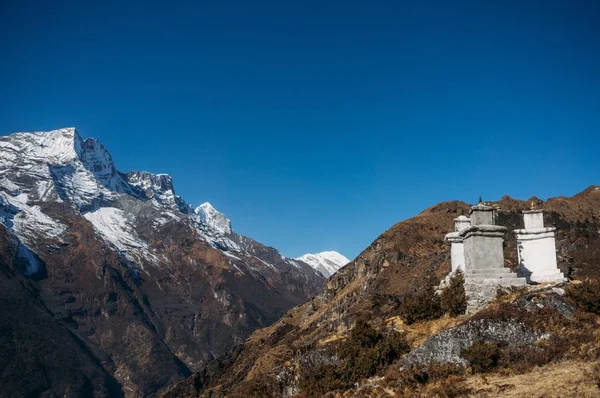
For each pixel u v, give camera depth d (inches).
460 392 1152.2
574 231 2827.3
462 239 1659.7
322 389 1433.3
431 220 3417.8
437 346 1325.0
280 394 1612.9
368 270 3105.3
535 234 1605.6
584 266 2222.0
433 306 1520.7
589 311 1332.4
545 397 1034.7
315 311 3334.2
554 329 1285.7
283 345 2549.2
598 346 1202.0
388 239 3228.3
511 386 1125.7
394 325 1562.5
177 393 3324.3
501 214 3184.1
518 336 1291.8
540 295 1373.0
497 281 1455.5
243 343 3540.8
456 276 1521.9
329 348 1617.9
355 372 1409.9
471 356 1259.2
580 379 1081.4
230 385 2679.6
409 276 2689.5
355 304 2578.7
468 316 1419.8
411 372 1275.8
